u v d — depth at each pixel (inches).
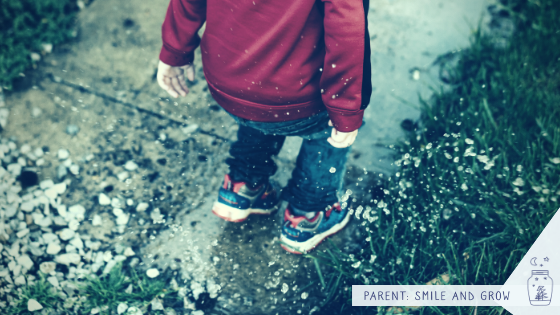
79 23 100.8
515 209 71.1
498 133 78.6
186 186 81.1
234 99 50.5
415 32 99.9
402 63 95.7
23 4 97.7
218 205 71.2
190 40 53.5
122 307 68.3
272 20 41.3
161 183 81.3
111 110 89.3
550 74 86.7
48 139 85.4
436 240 70.4
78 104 89.7
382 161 83.1
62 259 72.8
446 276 68.3
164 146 85.2
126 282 70.7
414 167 79.0
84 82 92.7
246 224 77.1
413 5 104.2
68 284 70.1
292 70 45.3
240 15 42.5
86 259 73.4
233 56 45.9
